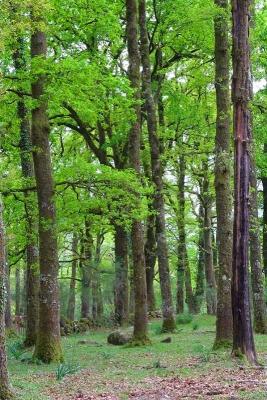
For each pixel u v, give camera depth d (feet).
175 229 108.37
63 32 57.57
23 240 57.52
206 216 93.09
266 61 60.44
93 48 60.29
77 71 41.16
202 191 96.89
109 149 91.66
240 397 22.61
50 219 43.57
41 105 44.45
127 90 46.42
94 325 80.07
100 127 77.82
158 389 26.91
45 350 41.81
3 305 24.29
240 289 34.45
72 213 55.72
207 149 79.56
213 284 89.97
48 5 36.52
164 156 72.49
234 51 35.55
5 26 35.70
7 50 45.42
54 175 47.85
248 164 35.01
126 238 80.48
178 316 77.92
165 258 62.34
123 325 79.36
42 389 28.91
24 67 46.75
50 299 42.70
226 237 42.98
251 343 34.30
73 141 91.81
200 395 23.97
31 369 38.06
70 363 39.37
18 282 118.21
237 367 32.12
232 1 35.70
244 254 34.55
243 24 35.45
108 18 57.88
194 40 68.49
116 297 80.74
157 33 69.82
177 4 62.49
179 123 77.10
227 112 44.96
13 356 45.47
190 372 32.04
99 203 52.37
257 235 58.34
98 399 25.29
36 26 38.11
